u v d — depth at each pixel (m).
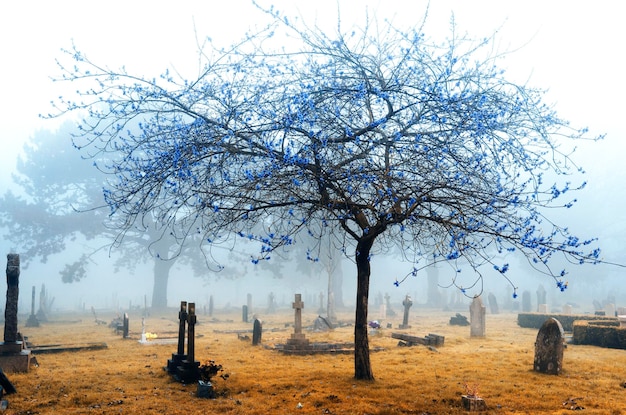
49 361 14.64
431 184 9.52
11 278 12.42
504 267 8.10
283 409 9.10
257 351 16.84
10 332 12.35
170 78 10.16
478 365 13.53
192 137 10.18
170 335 23.53
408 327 26.78
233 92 10.30
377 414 8.85
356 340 11.53
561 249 8.30
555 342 12.30
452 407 9.33
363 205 10.05
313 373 12.20
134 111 10.17
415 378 11.69
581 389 10.71
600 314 31.06
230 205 10.46
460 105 9.48
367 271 11.55
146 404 9.47
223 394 10.31
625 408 9.17
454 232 8.97
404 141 9.92
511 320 31.73
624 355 15.51
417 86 10.02
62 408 9.22
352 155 10.06
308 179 9.92
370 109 10.80
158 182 10.06
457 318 28.77
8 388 10.12
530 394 10.23
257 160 10.70
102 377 11.92
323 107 10.12
